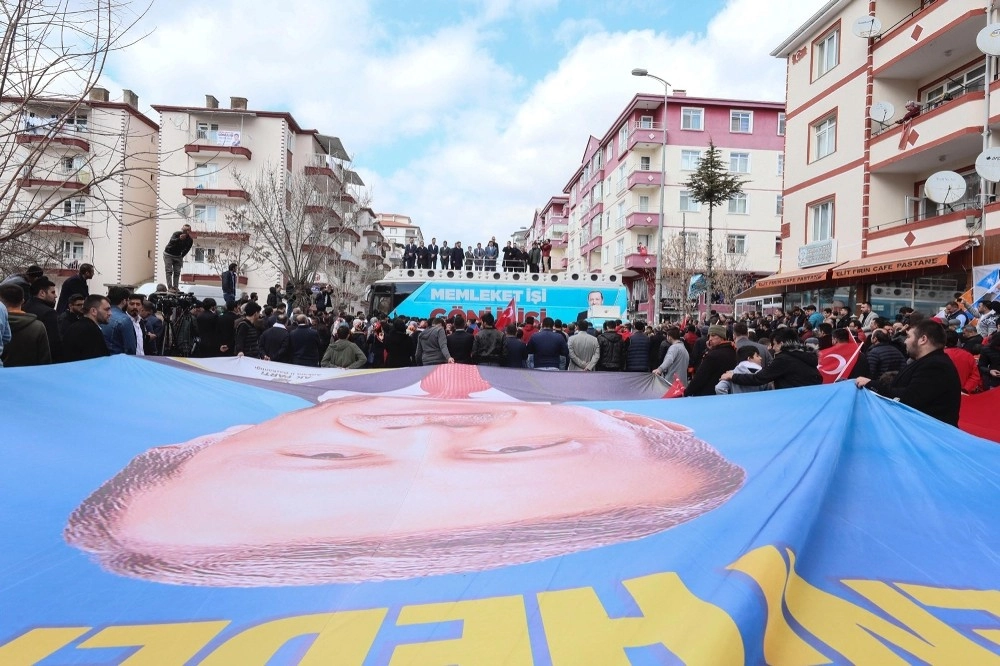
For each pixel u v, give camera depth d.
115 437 3.57
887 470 3.17
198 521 2.55
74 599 2.01
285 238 31.31
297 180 35.25
